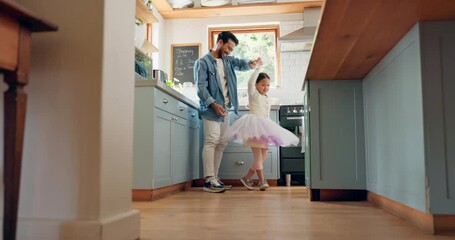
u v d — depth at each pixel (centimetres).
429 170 142
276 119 437
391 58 188
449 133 142
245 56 505
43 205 111
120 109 126
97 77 112
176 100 331
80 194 110
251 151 426
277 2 463
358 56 202
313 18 476
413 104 155
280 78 493
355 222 170
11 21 86
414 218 161
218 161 382
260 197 292
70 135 112
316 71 235
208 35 507
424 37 147
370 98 234
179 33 508
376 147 221
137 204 247
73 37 114
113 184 119
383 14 143
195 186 424
